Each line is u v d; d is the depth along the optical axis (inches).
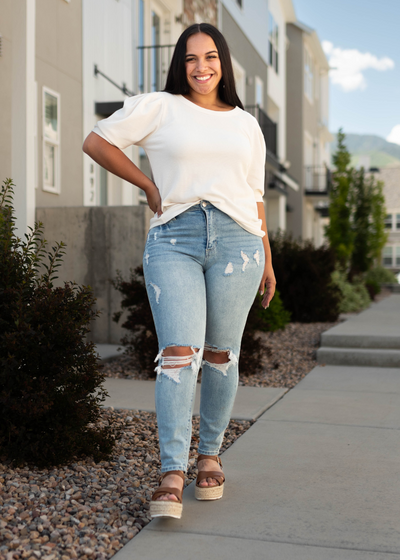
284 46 812.0
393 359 245.4
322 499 101.5
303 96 893.8
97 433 123.0
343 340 265.0
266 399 180.5
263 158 100.3
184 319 88.5
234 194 92.5
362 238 776.9
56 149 301.4
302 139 889.5
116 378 210.2
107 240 267.0
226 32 553.0
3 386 112.8
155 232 92.6
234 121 94.2
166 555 81.3
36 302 115.7
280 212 757.3
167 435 90.0
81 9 323.3
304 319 394.9
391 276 901.8
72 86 316.2
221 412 100.0
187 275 89.7
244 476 113.3
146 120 91.7
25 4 226.4
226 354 98.3
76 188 322.3
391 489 106.6
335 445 134.1
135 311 220.7
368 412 166.2
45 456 113.7
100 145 91.5
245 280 93.5
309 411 167.0
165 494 88.3
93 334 269.6
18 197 232.4
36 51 283.1
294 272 400.8
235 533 87.9
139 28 407.8
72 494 101.4
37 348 114.2
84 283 270.1
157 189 93.4
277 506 98.3
